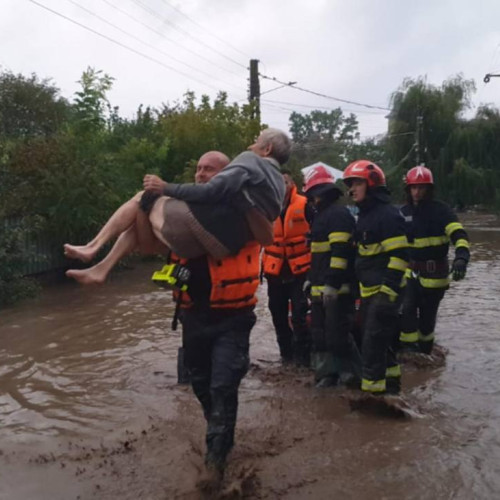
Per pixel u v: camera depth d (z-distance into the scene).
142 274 15.07
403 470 4.49
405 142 45.69
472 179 42.28
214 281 4.38
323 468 4.55
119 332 8.81
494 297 11.52
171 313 10.12
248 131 22.16
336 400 6.01
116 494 4.20
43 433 5.22
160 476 4.43
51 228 13.77
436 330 8.82
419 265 7.30
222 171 4.25
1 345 8.19
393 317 5.71
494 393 6.13
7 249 11.56
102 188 14.41
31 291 11.71
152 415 5.61
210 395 4.69
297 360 7.21
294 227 7.02
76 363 7.28
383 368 5.74
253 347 8.04
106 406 5.85
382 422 5.41
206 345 4.55
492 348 7.81
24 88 24.73
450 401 5.92
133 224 4.48
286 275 7.13
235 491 4.10
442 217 7.25
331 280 6.19
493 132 43.47
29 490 4.27
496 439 4.99
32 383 6.56
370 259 5.83
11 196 12.57
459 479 4.34
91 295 12.07
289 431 5.24
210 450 4.29
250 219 4.34
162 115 22.27
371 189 5.90
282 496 4.16
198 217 4.23
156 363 7.22
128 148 19.86
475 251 21.00
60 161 13.97
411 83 46.34
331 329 6.27
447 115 44.84
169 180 20.69
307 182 6.46
